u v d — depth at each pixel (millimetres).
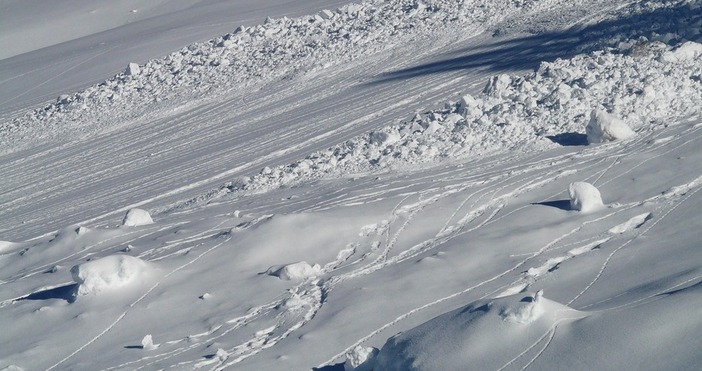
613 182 11148
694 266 7641
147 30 41562
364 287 9023
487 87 17312
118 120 24844
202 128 21906
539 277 8523
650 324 5688
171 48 34125
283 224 11023
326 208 12039
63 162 21641
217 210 13516
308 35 28234
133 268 9984
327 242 10602
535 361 5777
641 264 8203
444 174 13078
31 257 12023
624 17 21734
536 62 19875
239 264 10234
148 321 9070
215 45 29172
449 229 10617
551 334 5980
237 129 20859
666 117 13773
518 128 14773
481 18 25906
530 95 16203
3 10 56500
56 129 25250
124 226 12836
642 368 5367
